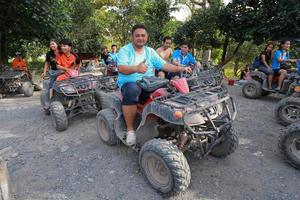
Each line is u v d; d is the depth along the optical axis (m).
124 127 3.81
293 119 5.21
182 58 6.69
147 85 3.32
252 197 3.02
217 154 3.82
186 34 15.10
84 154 4.11
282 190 3.15
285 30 10.51
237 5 11.95
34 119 6.06
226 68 20.58
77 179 3.45
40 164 3.87
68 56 5.98
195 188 3.19
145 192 3.15
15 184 3.37
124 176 3.48
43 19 10.99
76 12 16.97
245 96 8.10
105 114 4.26
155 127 3.40
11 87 9.41
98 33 18.39
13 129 5.41
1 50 13.48
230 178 3.39
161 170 3.09
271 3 11.00
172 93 3.25
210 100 3.08
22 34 12.65
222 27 12.86
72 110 5.63
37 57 22.94
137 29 3.48
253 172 3.53
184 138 3.09
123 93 3.46
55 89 5.39
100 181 3.39
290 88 6.19
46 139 4.79
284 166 3.70
